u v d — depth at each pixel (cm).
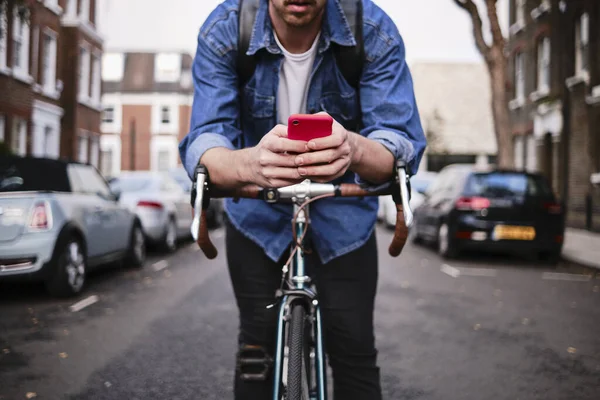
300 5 189
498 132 1541
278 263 229
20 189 662
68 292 667
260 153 150
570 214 1784
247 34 207
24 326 542
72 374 408
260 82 213
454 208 1036
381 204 1873
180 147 206
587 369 426
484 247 1013
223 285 767
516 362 441
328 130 143
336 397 232
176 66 4809
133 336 508
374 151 171
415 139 200
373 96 205
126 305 638
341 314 224
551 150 2039
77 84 2355
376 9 212
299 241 205
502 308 636
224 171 168
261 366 224
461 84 4184
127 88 4756
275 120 220
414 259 1062
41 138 2031
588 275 896
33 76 1936
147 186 1132
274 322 232
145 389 380
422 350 471
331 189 196
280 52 208
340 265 223
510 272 916
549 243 1006
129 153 4744
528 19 2220
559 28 1889
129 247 886
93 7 2528
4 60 1731
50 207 645
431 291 735
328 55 209
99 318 575
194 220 170
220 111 205
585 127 1697
